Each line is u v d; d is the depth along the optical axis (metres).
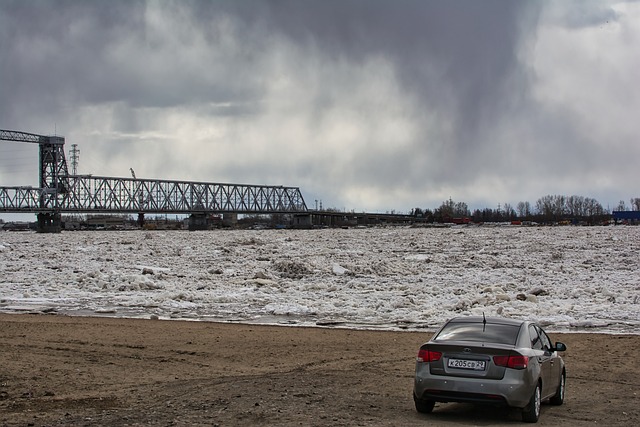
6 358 21.44
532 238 106.88
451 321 15.38
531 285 47.16
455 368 13.79
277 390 17.05
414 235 126.69
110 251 82.06
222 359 21.88
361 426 13.23
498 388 13.38
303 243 101.44
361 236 127.50
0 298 40.41
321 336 26.72
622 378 19.48
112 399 16.11
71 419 14.01
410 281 50.91
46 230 191.50
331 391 17.02
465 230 158.50
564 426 13.80
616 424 14.10
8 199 185.50
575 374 20.03
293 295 42.16
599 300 37.62
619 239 98.31
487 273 55.72
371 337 26.50
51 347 23.69
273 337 26.41
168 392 16.88
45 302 38.91
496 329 14.66
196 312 34.94
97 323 30.19
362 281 51.19
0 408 15.16
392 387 17.70
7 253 77.00
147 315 33.91
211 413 14.41
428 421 13.88
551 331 27.88
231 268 60.25
